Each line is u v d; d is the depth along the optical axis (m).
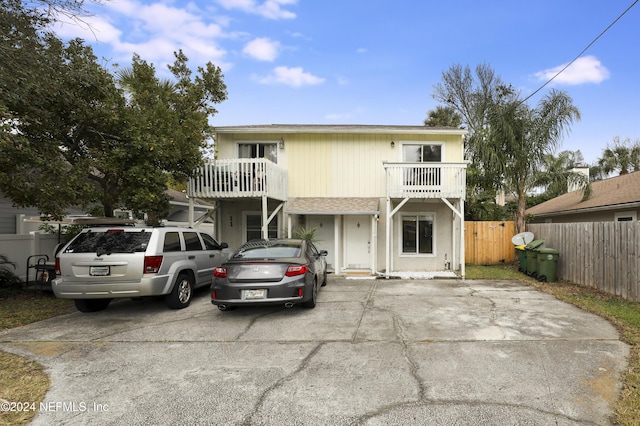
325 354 4.62
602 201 13.20
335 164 13.17
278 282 6.25
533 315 6.46
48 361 4.46
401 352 4.66
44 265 8.28
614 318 6.09
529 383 3.70
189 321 6.28
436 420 3.02
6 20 6.82
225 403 3.37
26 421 3.09
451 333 5.44
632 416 3.05
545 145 12.66
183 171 10.19
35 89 6.97
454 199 12.12
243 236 13.40
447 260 12.80
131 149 8.28
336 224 12.33
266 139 13.21
